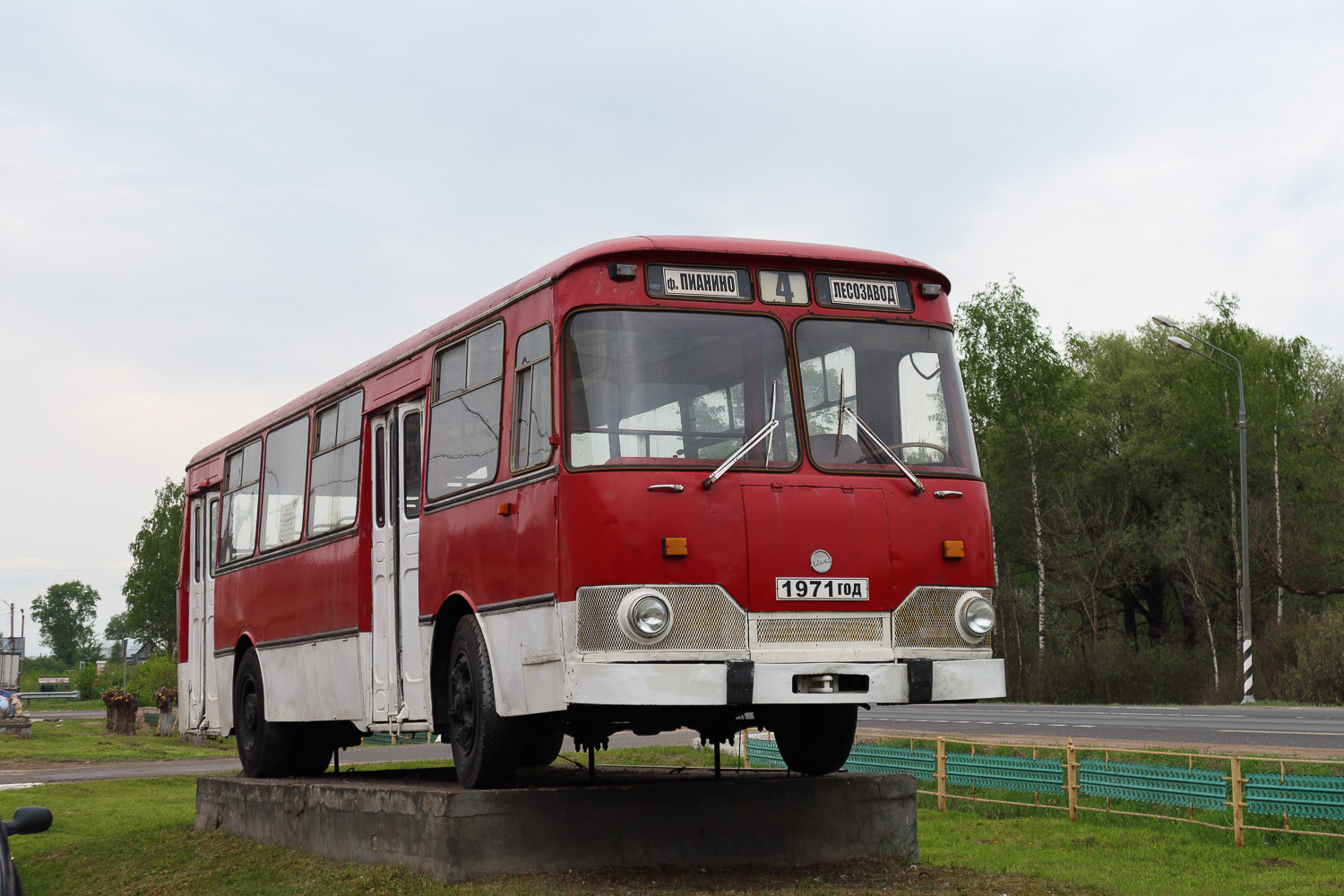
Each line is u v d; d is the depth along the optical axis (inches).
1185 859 442.6
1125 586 2251.5
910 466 355.6
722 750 990.4
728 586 327.0
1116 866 426.9
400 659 439.8
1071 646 2172.7
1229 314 2025.1
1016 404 2092.8
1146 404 2169.0
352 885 369.1
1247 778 492.4
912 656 342.3
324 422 520.1
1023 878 367.9
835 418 350.6
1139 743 791.7
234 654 599.8
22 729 1594.5
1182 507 2038.6
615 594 321.7
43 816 272.7
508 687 356.5
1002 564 2314.2
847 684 331.6
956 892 341.1
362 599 466.6
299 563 526.6
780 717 414.3
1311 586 1877.5
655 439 332.8
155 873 478.9
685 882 350.9
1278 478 1895.9
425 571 416.8
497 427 374.6
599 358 338.0
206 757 1349.7
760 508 333.7
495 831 356.2
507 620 358.6
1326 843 455.5
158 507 3762.3
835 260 360.5
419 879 361.1
